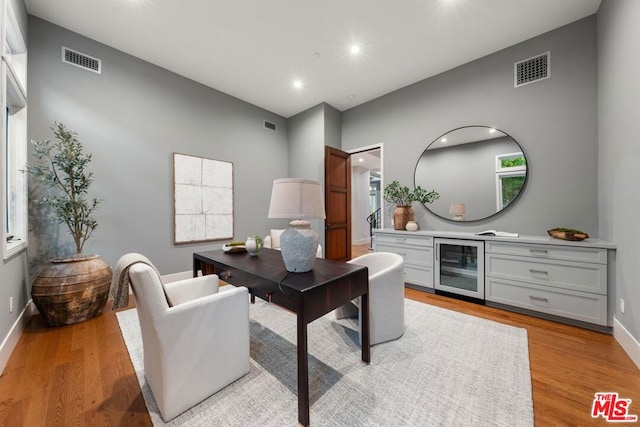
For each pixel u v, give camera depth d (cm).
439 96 343
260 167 445
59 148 234
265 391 141
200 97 366
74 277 219
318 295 129
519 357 171
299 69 334
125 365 164
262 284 145
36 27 244
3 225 166
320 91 393
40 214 244
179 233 340
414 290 320
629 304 174
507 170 289
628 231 177
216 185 381
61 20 248
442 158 339
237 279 170
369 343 166
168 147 333
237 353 148
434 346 185
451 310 252
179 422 120
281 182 151
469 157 317
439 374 154
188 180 350
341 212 443
